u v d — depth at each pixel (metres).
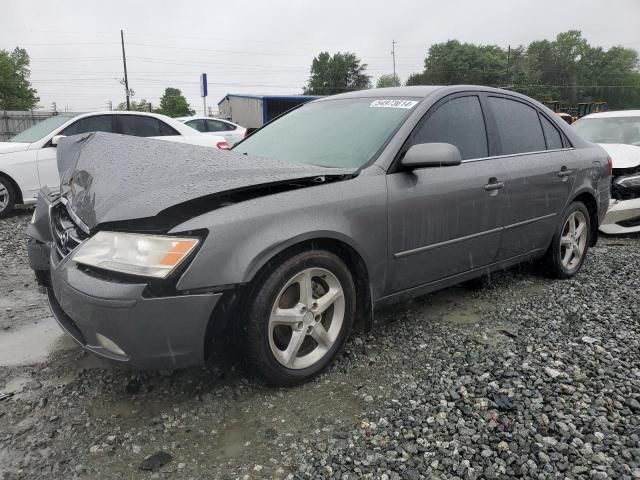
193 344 2.40
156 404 2.61
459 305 3.96
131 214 2.34
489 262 3.80
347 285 2.88
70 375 2.91
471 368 2.94
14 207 8.27
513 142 3.98
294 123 3.87
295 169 2.80
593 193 4.67
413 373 2.91
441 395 2.66
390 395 2.68
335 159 3.23
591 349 3.20
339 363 3.01
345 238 2.78
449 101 3.55
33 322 3.71
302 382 2.77
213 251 2.36
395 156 3.12
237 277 2.40
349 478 2.08
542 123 4.34
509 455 2.21
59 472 2.13
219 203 2.48
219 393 2.69
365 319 3.09
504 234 3.80
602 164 4.81
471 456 2.21
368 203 2.90
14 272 4.94
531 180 3.94
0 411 2.55
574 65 107.62
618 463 2.17
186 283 2.32
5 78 56.69
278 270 2.56
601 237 6.73
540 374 2.87
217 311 2.46
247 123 33.44
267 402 2.62
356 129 3.41
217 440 2.33
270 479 2.08
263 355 2.58
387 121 3.35
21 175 7.63
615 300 4.10
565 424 2.42
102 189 2.63
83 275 2.39
